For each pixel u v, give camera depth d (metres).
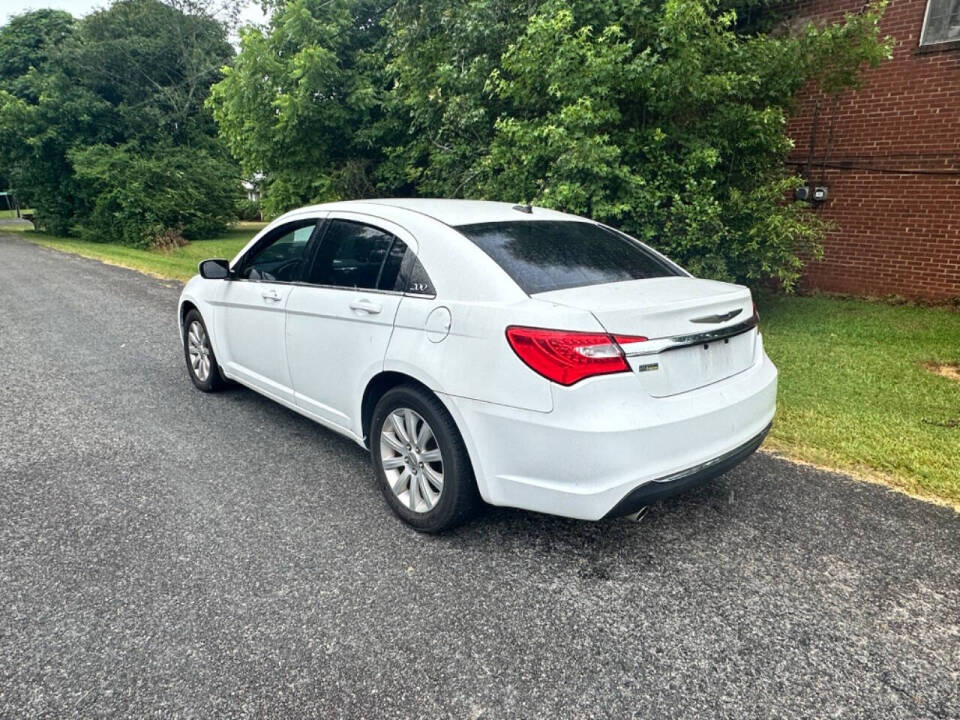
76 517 3.25
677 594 2.64
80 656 2.27
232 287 4.55
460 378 2.78
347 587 2.68
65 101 24.14
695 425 2.66
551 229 3.49
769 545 3.00
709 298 2.85
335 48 12.47
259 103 12.52
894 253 8.72
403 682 2.16
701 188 7.07
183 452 4.08
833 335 7.14
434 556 2.92
